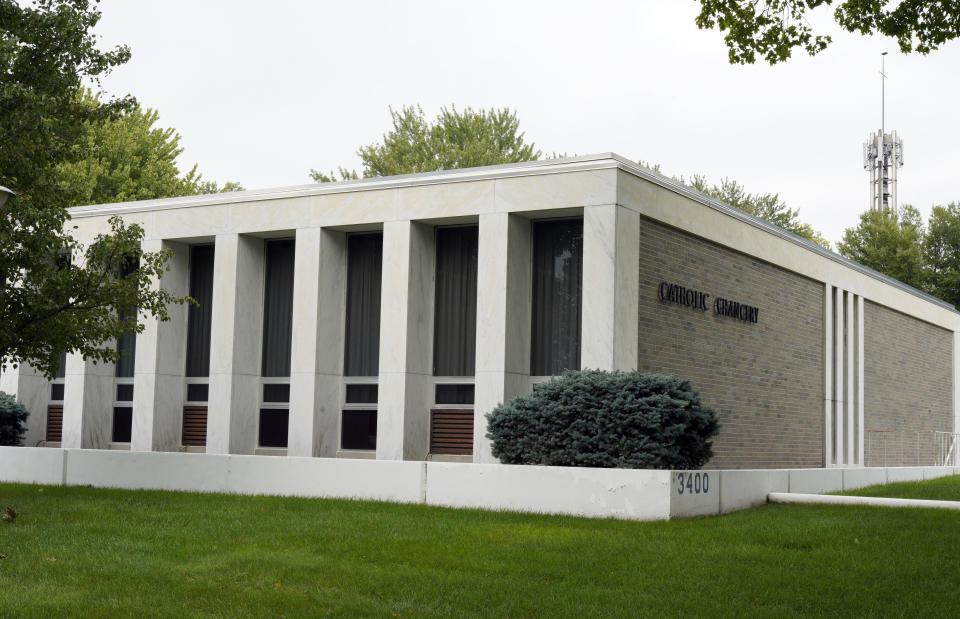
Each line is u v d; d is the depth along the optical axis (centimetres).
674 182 1914
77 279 1559
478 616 880
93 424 2230
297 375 2002
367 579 998
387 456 1894
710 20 1636
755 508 1550
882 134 6569
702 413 1509
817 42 1603
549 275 1886
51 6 1839
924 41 1588
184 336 2209
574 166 1780
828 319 2530
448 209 1888
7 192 1377
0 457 1900
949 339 3409
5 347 1576
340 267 2053
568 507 1416
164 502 1516
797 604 937
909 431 3005
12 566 1041
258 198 2080
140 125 4669
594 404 1489
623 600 937
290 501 1529
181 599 923
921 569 1072
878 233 5609
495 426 1551
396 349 1906
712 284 2055
